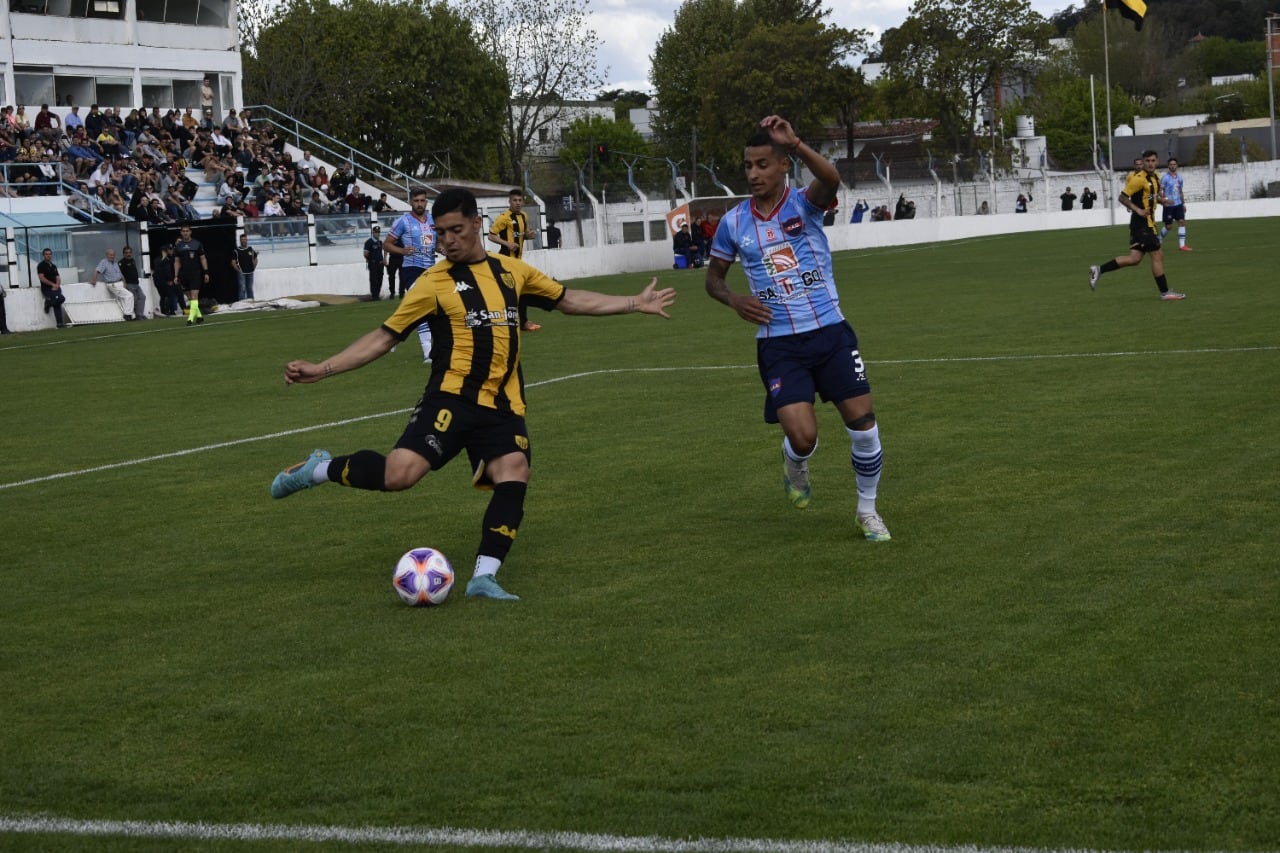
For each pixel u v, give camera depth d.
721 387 13.33
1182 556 6.30
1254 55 140.00
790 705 4.67
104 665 5.51
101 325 29.09
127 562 7.36
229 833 3.87
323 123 60.84
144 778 4.30
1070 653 5.05
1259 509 7.09
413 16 63.75
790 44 72.12
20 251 30.00
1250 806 3.75
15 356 21.47
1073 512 7.30
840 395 6.98
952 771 4.06
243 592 6.61
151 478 9.87
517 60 66.19
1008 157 74.88
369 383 15.21
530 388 13.82
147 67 44.47
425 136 64.75
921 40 75.88
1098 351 14.09
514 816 3.89
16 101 41.19
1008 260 34.84
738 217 7.06
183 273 30.75
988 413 10.65
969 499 7.79
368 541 7.60
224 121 42.34
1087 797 3.85
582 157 73.12
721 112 73.88
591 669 5.16
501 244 17.58
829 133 84.44
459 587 6.50
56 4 42.25
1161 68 126.12
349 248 36.50
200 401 14.40
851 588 6.11
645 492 8.54
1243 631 5.18
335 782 4.20
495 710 4.77
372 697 4.96
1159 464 8.38
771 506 7.99
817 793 3.95
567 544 7.29
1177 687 4.64
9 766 4.45
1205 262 27.77
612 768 4.20
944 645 5.23
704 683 4.94
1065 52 119.00
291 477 6.60
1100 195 70.88
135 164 36.50
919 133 84.38
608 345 18.19
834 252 47.38
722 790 4.00
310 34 60.91
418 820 3.89
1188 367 12.45
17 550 7.75
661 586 6.33
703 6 84.69
